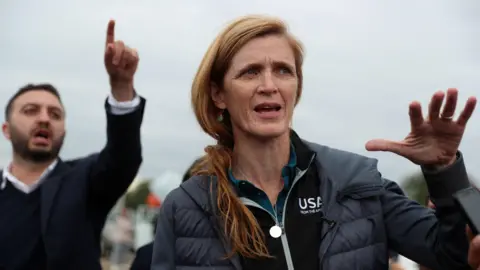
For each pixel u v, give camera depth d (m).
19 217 3.47
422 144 1.80
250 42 2.03
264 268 1.92
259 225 1.97
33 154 3.60
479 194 1.72
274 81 1.99
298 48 2.13
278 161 2.05
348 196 1.98
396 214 2.01
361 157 2.09
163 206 2.11
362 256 1.92
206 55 2.15
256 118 1.98
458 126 1.74
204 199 2.03
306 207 2.02
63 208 3.43
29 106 3.65
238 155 2.10
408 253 1.98
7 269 3.35
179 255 1.99
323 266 1.90
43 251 3.40
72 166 3.77
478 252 1.61
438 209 1.82
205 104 2.18
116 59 3.02
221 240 1.96
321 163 2.08
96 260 3.52
